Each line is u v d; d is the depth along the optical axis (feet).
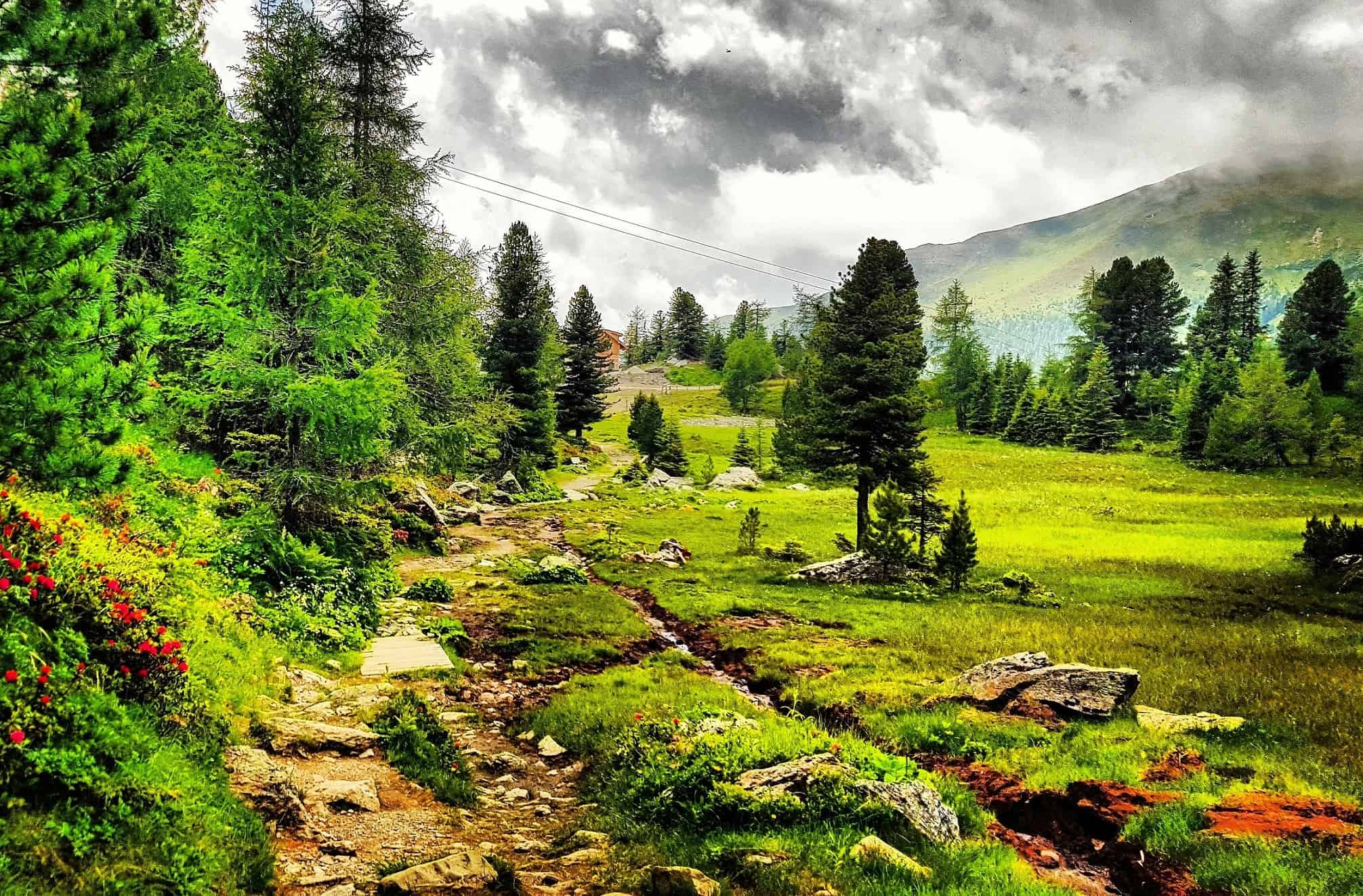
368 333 55.77
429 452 84.69
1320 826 25.72
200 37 53.31
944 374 398.62
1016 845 27.63
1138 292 382.63
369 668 43.06
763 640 63.52
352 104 82.28
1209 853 24.29
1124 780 32.40
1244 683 47.88
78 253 22.02
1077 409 310.24
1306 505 170.91
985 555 112.37
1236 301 387.55
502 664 51.62
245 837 18.15
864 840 22.74
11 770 14.57
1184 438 271.49
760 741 31.30
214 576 38.91
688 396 467.11
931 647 59.82
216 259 51.55
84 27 23.91
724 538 130.82
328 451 53.26
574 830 25.17
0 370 21.16
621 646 59.52
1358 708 42.27
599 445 312.91
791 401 265.13
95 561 23.59
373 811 23.76
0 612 18.58
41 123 21.63
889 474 111.34
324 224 54.49
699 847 22.86
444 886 18.31
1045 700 43.34
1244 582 91.20
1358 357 310.86
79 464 23.07
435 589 67.62
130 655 21.11
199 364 51.60
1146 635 63.10
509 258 181.78
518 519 145.07
